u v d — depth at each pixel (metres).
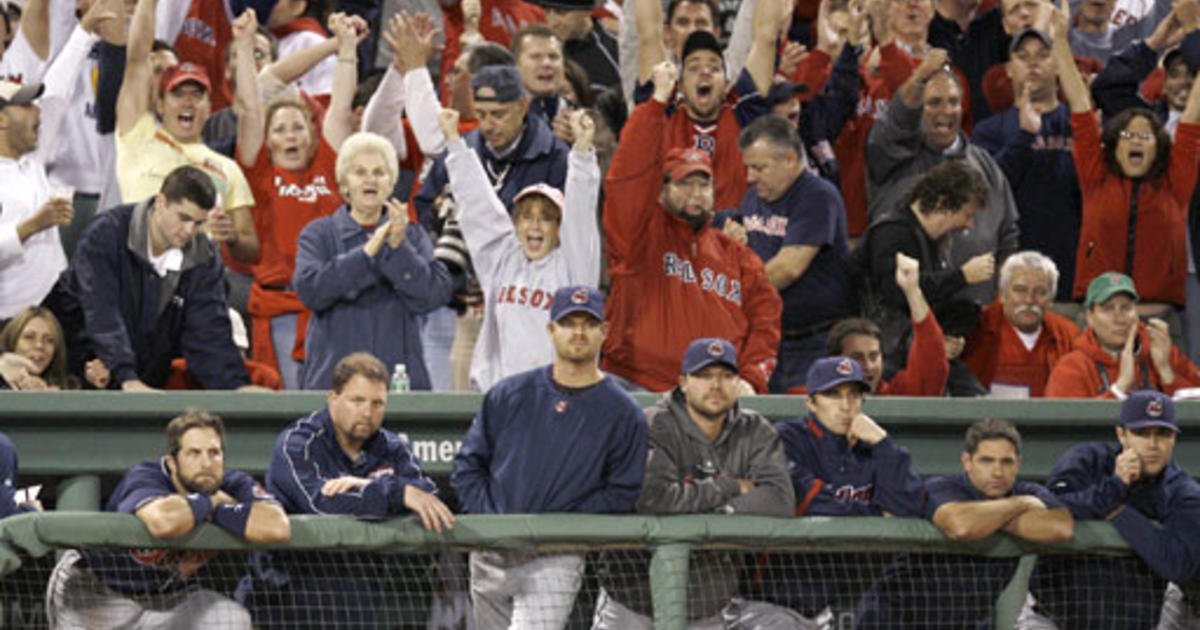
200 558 28.11
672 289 34.50
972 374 37.38
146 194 38.62
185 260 34.19
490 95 36.31
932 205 36.84
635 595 28.50
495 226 34.28
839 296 37.78
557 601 28.06
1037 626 30.42
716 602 28.91
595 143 40.09
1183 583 30.20
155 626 28.02
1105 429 34.28
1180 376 37.88
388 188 34.31
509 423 28.47
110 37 39.97
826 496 29.58
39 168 38.38
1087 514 29.69
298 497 27.78
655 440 29.00
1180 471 30.58
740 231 36.09
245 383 34.72
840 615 29.81
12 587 28.08
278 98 39.16
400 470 28.94
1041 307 37.50
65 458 32.00
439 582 29.56
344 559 28.19
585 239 33.97
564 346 28.19
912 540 28.70
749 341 35.41
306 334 35.06
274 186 38.72
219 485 27.41
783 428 30.06
